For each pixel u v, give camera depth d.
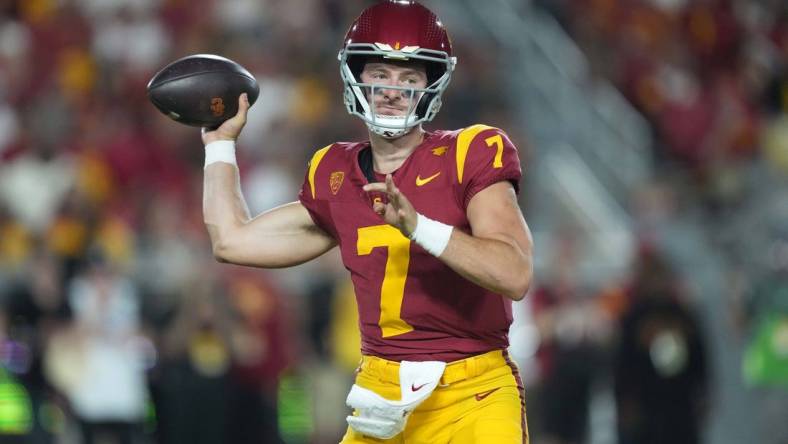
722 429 29.09
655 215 33.31
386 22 11.98
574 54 42.56
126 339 26.97
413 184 12.05
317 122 36.50
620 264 30.38
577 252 30.58
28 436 23.08
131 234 31.77
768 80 42.44
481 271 11.10
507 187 11.87
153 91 13.01
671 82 42.19
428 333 12.20
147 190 34.50
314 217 12.74
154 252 30.81
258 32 40.06
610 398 28.84
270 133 35.34
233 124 13.26
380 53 11.91
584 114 40.09
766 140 39.25
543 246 32.31
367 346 12.52
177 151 36.47
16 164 34.97
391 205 10.91
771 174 37.28
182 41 39.94
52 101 37.75
